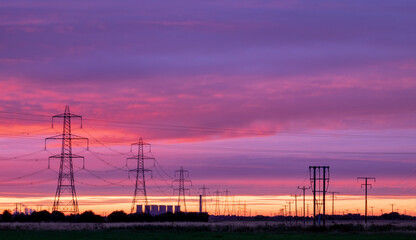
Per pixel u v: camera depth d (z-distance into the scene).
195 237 95.50
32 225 139.50
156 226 135.62
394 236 102.00
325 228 127.50
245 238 94.00
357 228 130.75
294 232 116.25
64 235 100.25
